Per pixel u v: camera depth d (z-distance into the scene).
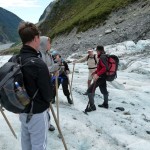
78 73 21.11
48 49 8.39
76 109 11.61
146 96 15.17
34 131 5.13
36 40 5.03
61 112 10.46
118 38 49.09
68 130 9.02
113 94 14.59
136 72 22.91
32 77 4.81
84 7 95.62
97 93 14.43
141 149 8.76
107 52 35.31
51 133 8.63
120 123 10.70
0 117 9.02
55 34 83.31
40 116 5.08
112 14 65.31
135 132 10.20
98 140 8.81
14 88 4.70
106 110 11.79
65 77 11.80
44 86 4.85
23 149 5.60
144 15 52.88
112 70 11.28
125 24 53.75
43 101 5.00
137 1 63.56
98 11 70.38
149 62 25.91
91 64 14.09
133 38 46.41
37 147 5.18
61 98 12.51
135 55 31.22
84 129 9.18
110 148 8.55
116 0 71.38
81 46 53.41
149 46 35.00
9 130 8.27
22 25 5.00
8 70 4.82
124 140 9.27
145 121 11.45
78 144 8.43
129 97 14.49
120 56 32.06
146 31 46.31
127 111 12.40
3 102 4.88
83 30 68.94
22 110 4.88
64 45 64.38
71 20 86.94
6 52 122.38
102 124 10.38
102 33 56.50
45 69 4.86
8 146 7.59
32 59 4.86
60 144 8.12
